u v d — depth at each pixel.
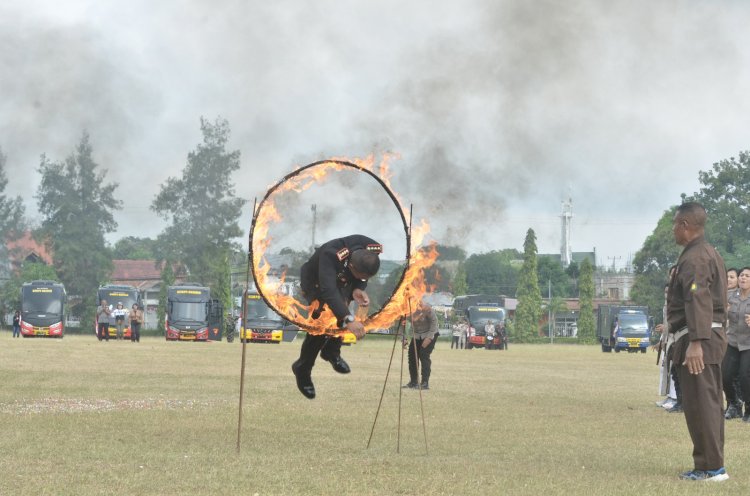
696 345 13.14
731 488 12.28
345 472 12.87
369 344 103.62
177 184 149.88
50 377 32.22
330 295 13.52
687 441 17.58
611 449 16.19
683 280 13.52
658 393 30.77
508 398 27.19
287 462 13.71
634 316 104.19
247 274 14.37
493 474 12.95
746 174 143.50
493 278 186.62
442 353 79.00
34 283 103.31
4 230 156.12
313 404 23.67
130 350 60.66
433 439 17.14
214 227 148.62
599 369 49.84
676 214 13.87
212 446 15.45
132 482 11.78
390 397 26.62
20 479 11.88
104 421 18.67
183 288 102.81
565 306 181.62
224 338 122.75
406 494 11.32
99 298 105.88
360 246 13.83
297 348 75.12
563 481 12.42
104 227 153.88
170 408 21.70
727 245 142.38
